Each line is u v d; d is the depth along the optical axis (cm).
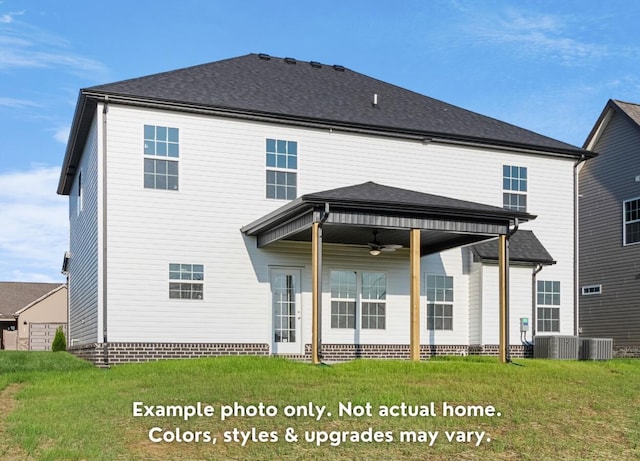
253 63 2173
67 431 948
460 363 1502
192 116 1758
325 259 1875
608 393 1298
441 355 1939
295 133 1861
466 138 2030
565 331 2125
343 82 2233
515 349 2008
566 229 2169
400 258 1948
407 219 1545
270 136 1834
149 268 1689
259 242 1775
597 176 2727
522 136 2173
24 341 4088
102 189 1658
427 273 1980
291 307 1819
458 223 1588
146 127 1711
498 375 1398
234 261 1769
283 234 1630
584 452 955
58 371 1517
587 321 2722
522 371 1459
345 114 1945
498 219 1627
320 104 1972
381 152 1955
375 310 1909
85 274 1967
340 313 1873
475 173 2064
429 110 2191
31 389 1255
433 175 2011
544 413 1124
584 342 1995
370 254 1919
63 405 1101
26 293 4547
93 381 1328
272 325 1795
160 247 1703
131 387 1231
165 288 1698
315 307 1470
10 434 942
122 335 1650
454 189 2034
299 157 1859
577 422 1088
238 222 1781
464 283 2016
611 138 2677
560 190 2177
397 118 2031
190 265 1727
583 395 1266
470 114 2266
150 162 1709
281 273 1819
